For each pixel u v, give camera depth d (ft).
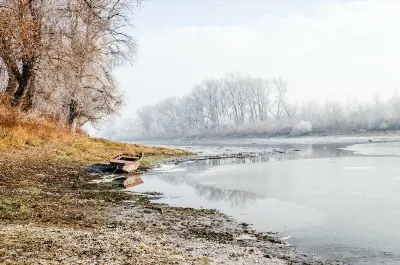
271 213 46.93
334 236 37.01
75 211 41.55
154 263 22.41
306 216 45.27
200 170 93.97
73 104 123.65
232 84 454.81
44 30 94.89
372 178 72.84
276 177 78.89
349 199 54.85
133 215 42.37
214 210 47.85
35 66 98.84
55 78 105.81
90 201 49.03
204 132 449.06
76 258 21.80
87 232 30.32
